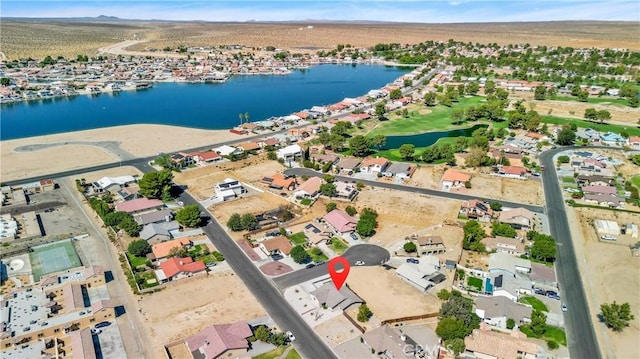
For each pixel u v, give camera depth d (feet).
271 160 630.33
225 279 360.07
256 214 469.16
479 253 397.19
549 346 289.74
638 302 334.03
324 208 481.87
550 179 559.38
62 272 362.94
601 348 290.15
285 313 320.50
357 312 322.14
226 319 314.14
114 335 297.53
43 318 306.76
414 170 588.50
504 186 539.29
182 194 519.60
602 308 309.63
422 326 307.58
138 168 598.34
